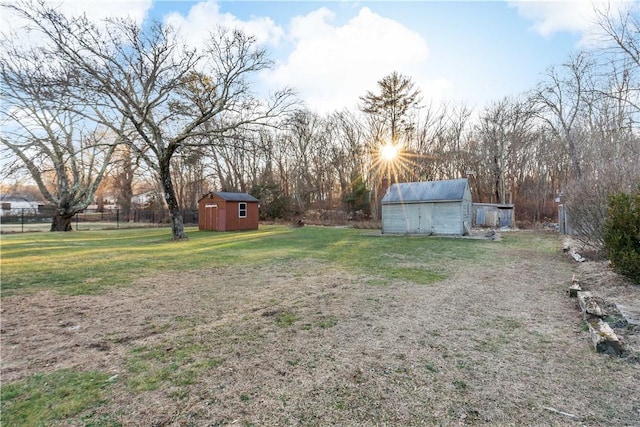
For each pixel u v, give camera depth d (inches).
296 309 183.8
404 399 95.9
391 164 1230.3
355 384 104.4
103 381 106.0
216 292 220.4
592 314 158.4
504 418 86.9
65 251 422.3
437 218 681.6
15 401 94.3
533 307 187.9
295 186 1401.3
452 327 156.2
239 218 880.9
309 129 1370.6
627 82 487.5
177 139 539.8
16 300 199.6
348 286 237.6
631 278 221.5
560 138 888.3
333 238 621.6
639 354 122.7
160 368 115.2
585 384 104.2
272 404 93.5
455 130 1246.3
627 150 383.2
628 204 229.3
